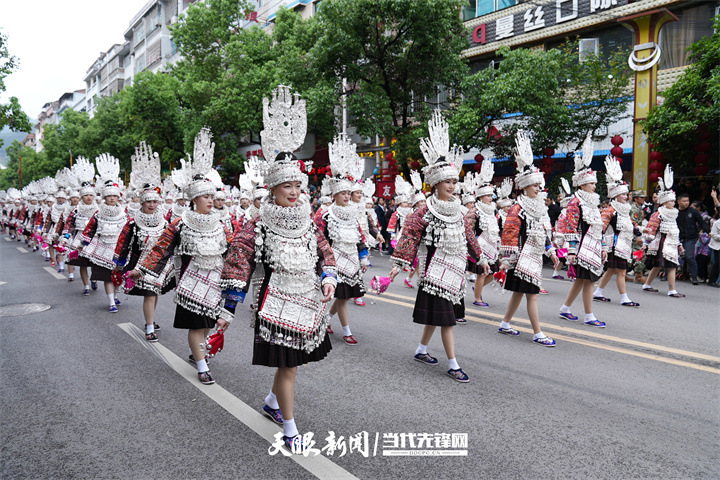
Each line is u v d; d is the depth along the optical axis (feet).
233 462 10.19
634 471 9.73
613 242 26.03
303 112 10.84
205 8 81.66
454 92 56.85
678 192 45.09
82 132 122.21
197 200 14.98
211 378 14.87
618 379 14.87
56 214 41.75
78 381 15.07
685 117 38.34
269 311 10.23
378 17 50.06
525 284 18.58
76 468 10.02
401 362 16.56
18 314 24.56
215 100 73.10
